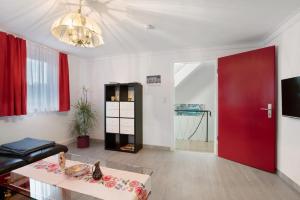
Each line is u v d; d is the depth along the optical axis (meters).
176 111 4.94
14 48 2.77
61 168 1.75
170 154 3.55
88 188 1.42
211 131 4.75
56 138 3.80
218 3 1.90
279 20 2.30
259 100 2.79
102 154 3.51
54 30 1.62
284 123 2.46
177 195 2.09
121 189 1.40
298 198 2.04
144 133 3.98
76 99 4.36
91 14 2.15
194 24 2.45
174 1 1.87
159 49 3.72
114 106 3.76
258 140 2.81
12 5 1.94
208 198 2.04
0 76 2.59
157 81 3.87
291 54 2.28
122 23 2.42
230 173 2.67
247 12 2.10
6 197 1.78
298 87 2.08
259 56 2.77
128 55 4.09
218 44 3.35
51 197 1.46
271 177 2.54
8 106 2.72
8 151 2.32
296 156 2.19
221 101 3.33
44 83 3.38
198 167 2.90
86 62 4.50
